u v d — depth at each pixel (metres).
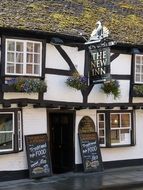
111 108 14.54
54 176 12.97
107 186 11.37
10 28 11.78
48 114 13.21
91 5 16.11
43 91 12.28
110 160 14.58
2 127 12.03
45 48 12.57
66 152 13.98
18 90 11.89
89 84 13.45
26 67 12.18
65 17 14.23
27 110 12.62
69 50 13.34
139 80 15.01
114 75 14.41
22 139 12.43
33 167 12.42
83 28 14.03
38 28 12.39
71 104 13.29
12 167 12.18
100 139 14.47
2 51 11.77
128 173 13.62
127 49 14.74
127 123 15.12
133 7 17.66
